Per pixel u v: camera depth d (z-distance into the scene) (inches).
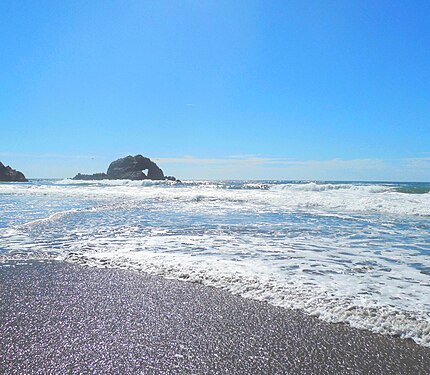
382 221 481.7
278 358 125.3
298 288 193.9
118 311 167.9
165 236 362.3
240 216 534.3
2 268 244.7
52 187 1499.8
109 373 115.5
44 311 167.9
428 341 135.1
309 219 501.4
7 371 116.1
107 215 542.6
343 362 122.3
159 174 4124.0
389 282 206.7
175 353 128.8
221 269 234.5
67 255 279.1
